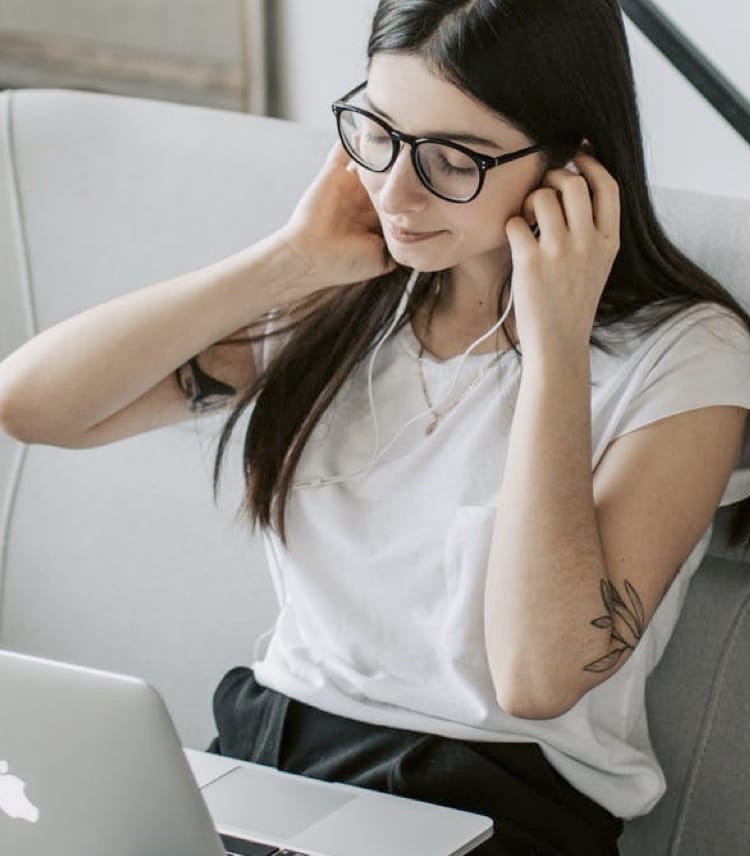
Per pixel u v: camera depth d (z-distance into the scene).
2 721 1.35
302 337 1.90
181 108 2.27
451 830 1.59
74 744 1.33
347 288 1.91
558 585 1.64
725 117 2.20
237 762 1.79
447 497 1.80
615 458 1.73
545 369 1.67
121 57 2.96
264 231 2.20
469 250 1.71
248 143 2.22
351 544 1.84
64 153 2.28
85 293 2.28
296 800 1.68
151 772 1.32
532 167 1.68
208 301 1.90
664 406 1.73
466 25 1.59
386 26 1.63
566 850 1.74
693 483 1.72
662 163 2.38
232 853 1.55
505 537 1.66
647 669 1.85
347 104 1.68
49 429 1.92
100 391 1.91
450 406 1.84
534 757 1.75
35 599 2.35
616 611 1.66
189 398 2.01
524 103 1.63
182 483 2.27
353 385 1.91
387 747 1.78
